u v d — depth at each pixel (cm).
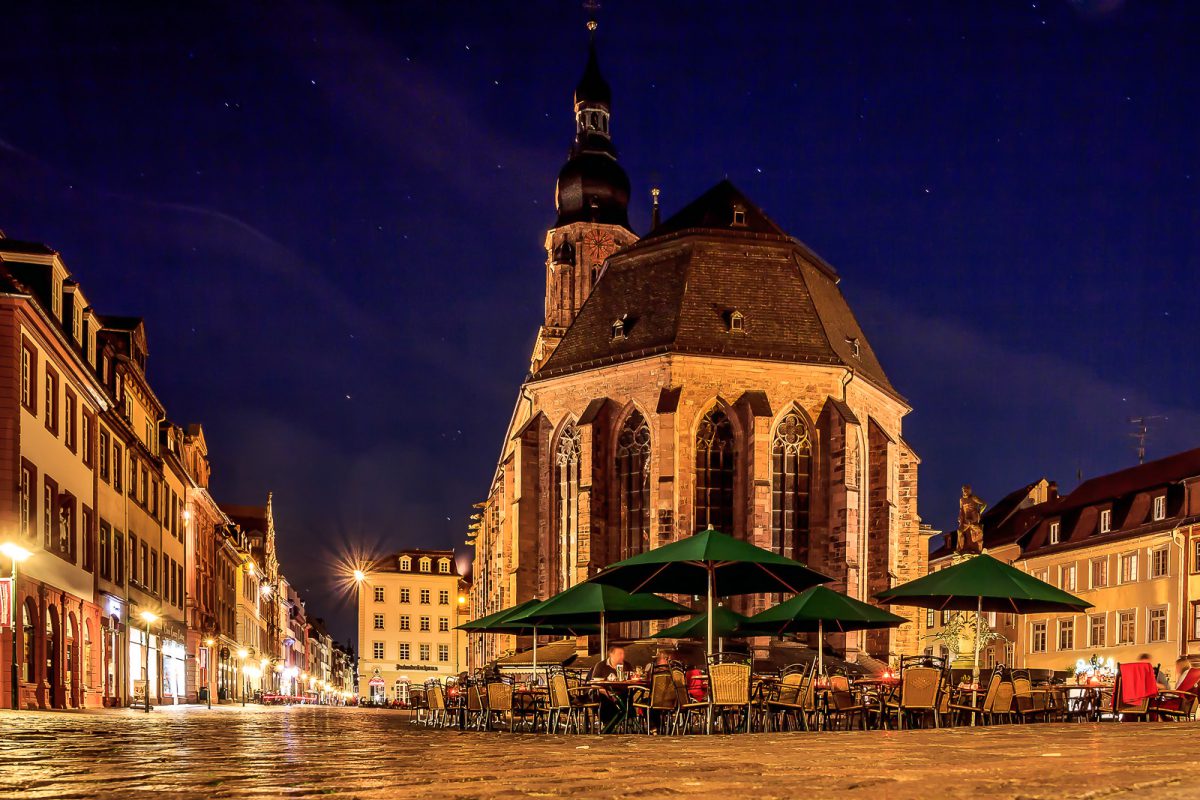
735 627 3034
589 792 717
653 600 2972
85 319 4259
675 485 4866
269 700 8769
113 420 4534
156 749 1316
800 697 2103
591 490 4984
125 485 4838
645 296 5403
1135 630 5991
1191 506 5694
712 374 5022
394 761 1060
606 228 7869
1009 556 7406
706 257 5369
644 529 5025
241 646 9394
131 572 4991
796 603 2820
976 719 2411
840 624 3192
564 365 5397
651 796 687
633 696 2217
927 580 2597
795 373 5084
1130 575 6094
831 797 661
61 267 3862
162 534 5838
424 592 13812
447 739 1688
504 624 3153
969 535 4884
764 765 936
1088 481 7125
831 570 4938
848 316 5716
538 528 5300
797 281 5388
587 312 5566
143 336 5475
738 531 4941
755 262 5388
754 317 5234
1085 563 6481
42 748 1327
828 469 5019
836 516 4938
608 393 5169
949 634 4503
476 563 8275
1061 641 6619
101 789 784
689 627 3069
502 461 6025
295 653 15850
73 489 3944
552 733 2130
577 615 3209
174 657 6159
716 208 5669
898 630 5050
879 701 2275
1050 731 1664
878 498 5206
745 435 4956
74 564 3909
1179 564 5681
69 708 3759
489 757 1120
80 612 3975
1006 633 7094
